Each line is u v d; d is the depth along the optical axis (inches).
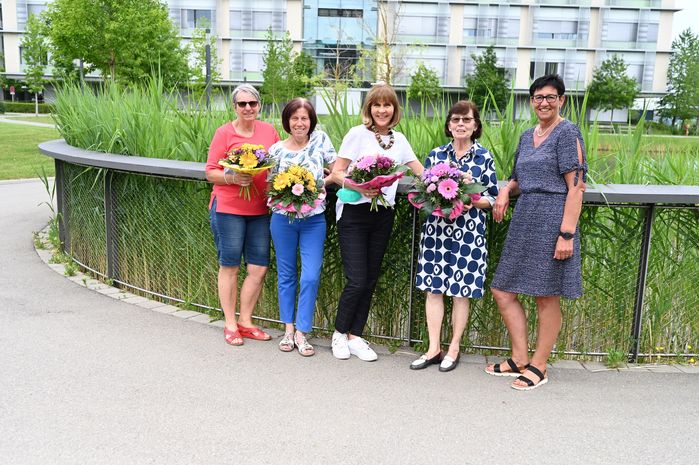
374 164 133.5
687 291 154.8
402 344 161.8
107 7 877.2
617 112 1622.8
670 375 143.9
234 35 1720.0
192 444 105.7
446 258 139.7
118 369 137.0
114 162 180.2
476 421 117.0
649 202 138.5
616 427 115.9
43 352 145.8
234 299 158.7
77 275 218.2
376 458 102.7
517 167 133.0
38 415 114.6
